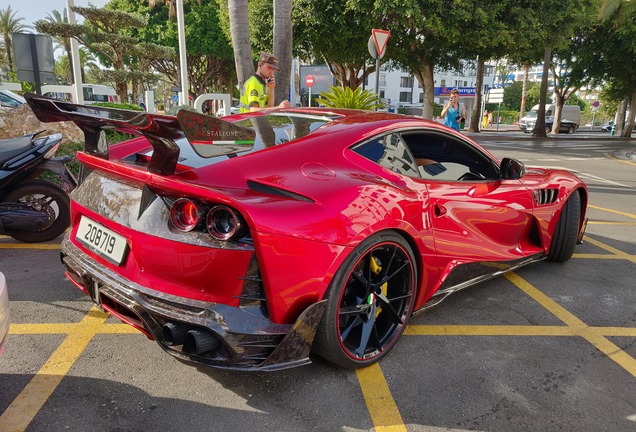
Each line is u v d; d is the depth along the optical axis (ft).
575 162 45.29
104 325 9.16
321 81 91.30
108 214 7.18
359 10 54.49
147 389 7.17
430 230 8.39
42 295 10.38
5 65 150.82
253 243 6.24
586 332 9.63
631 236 17.31
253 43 65.31
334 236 6.64
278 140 7.88
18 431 6.18
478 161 10.74
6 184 12.92
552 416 6.88
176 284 6.47
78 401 6.84
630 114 110.52
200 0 110.73
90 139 7.93
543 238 12.36
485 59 66.44
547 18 58.65
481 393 7.39
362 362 7.66
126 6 111.34
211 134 6.26
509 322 9.96
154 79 55.11
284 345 6.42
